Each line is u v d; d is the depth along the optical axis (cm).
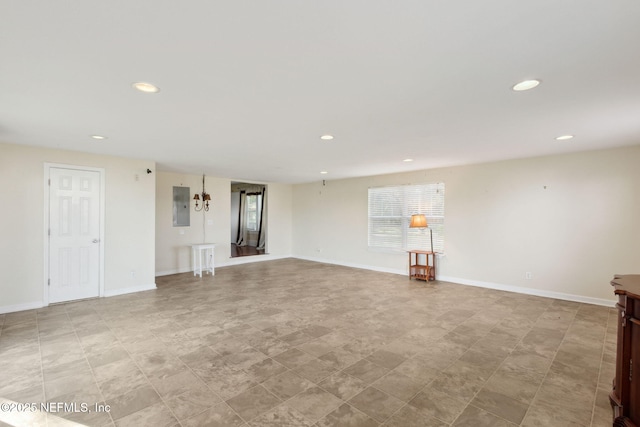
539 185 477
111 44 161
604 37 155
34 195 417
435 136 353
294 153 451
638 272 404
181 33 152
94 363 265
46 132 338
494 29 149
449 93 229
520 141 376
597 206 430
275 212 883
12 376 244
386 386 230
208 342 308
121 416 196
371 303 444
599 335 326
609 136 351
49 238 430
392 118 286
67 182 443
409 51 170
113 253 488
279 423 189
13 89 219
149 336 324
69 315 391
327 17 139
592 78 203
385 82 210
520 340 314
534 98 237
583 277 443
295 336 324
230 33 152
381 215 692
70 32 150
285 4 129
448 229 582
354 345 302
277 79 205
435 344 304
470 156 472
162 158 497
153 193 529
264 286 551
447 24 145
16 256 406
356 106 256
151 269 530
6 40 156
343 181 773
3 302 397
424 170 614
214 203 750
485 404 209
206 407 205
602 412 201
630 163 406
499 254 520
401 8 133
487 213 532
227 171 650
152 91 225
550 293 470
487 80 207
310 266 762
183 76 200
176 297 478
